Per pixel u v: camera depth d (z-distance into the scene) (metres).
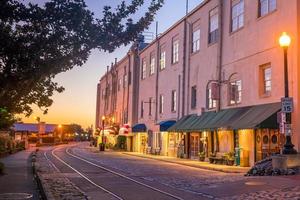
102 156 45.50
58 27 9.38
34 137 96.31
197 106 38.06
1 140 42.28
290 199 13.48
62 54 9.59
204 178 21.16
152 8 10.11
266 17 27.42
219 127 29.61
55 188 16.84
